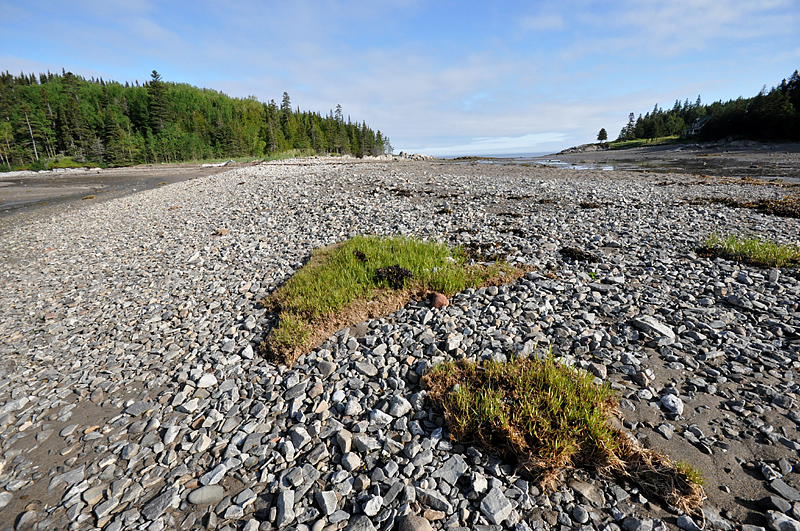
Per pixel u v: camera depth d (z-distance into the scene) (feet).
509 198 62.18
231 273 35.29
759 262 28.73
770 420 13.76
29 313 31.48
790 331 19.12
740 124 291.38
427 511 11.41
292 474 13.24
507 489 11.91
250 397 18.21
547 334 20.62
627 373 16.97
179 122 430.20
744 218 44.21
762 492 11.18
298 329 22.40
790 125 256.93
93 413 18.34
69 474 14.42
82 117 396.78
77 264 44.11
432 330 22.02
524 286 26.63
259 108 529.45
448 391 16.26
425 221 47.75
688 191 67.41
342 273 28.68
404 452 13.78
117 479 14.05
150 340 25.05
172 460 14.70
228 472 13.89
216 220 58.54
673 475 11.59
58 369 22.70
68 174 238.07
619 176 99.19
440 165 156.46
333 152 467.11
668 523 10.57
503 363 17.43
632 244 35.83
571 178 95.40
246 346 22.62
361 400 16.83
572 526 10.64
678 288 25.44
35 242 57.26
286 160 262.88
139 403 18.52
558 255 33.12
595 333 19.97
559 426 13.34
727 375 16.44
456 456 13.26
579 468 12.51
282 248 41.16
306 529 11.32
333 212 56.54
